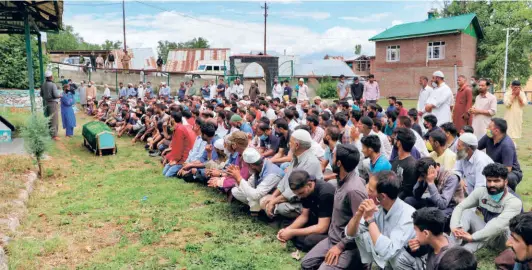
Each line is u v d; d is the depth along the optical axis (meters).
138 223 5.67
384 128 9.23
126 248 4.90
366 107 10.96
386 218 3.60
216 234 5.29
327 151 6.49
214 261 4.53
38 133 7.75
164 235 5.25
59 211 6.08
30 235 5.24
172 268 4.40
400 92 33.47
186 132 8.20
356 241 3.74
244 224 5.60
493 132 5.69
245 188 5.53
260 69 31.66
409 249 3.43
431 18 34.03
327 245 4.15
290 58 39.59
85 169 8.87
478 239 4.20
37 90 19.25
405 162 5.00
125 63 32.31
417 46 32.06
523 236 2.51
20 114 14.84
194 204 6.52
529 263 2.59
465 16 31.45
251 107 10.37
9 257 4.49
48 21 12.35
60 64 30.55
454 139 6.21
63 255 4.70
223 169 7.12
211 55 41.53
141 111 13.53
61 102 12.62
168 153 8.89
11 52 19.83
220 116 9.23
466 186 5.24
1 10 10.00
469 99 8.95
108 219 5.82
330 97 33.91
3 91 17.84
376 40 34.12
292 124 8.97
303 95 17.47
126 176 8.24
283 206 5.16
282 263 4.49
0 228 5.10
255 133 8.77
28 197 6.55
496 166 4.06
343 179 4.02
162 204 6.45
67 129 12.76
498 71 33.41
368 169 5.49
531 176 7.84
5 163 7.93
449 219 4.73
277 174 5.50
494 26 33.88
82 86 21.23
